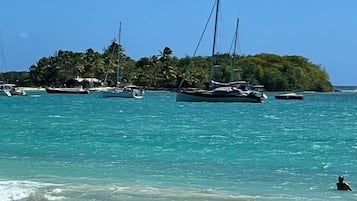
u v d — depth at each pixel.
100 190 20.58
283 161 29.94
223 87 96.44
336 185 22.28
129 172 25.36
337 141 42.09
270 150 35.25
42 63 195.62
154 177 24.06
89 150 33.91
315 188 21.92
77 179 23.19
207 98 95.62
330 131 51.56
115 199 19.08
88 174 24.64
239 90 96.25
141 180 23.23
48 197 19.17
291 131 51.16
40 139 40.84
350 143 40.62
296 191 21.27
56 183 22.03
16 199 18.81
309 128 54.94
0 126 53.47
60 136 43.34
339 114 81.81
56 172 25.08
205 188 21.56
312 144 39.62
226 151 34.25
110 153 32.47
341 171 26.59
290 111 88.25
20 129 50.03
